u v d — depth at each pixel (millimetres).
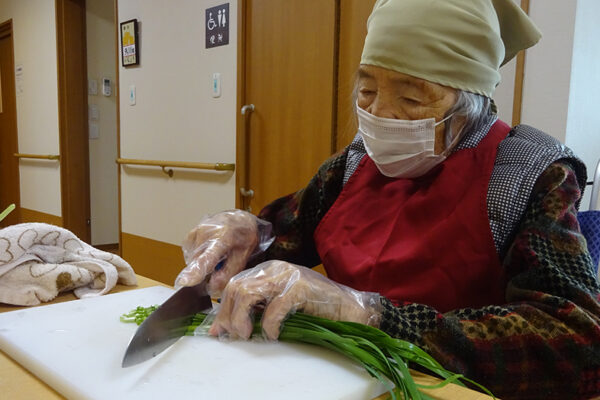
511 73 1533
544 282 621
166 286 939
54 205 4062
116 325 693
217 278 833
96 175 4023
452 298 732
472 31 716
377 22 741
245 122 2408
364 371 561
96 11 3881
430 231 758
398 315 619
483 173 753
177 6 2693
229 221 883
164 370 556
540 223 662
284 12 2195
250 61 2371
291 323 625
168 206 2900
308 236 1029
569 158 729
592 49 1482
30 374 571
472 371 583
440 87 728
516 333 587
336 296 631
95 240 4070
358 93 824
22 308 830
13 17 4391
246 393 506
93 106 3957
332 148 2086
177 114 2783
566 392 569
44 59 3988
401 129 753
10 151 4785
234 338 649
